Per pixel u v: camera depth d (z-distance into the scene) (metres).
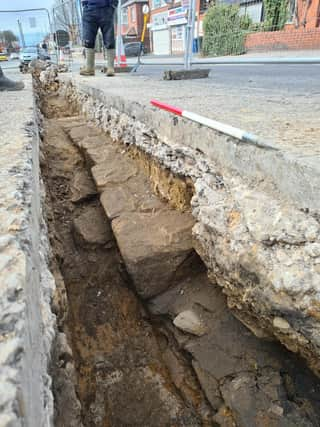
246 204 1.37
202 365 1.54
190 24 5.02
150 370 1.71
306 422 1.24
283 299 1.13
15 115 2.54
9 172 1.29
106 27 5.74
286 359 1.39
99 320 1.99
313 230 1.10
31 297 0.76
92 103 4.20
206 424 1.42
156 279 1.85
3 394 0.51
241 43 11.75
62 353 1.21
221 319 1.62
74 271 2.29
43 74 8.62
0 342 0.59
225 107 2.35
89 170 3.19
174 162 2.04
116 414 1.54
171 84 4.23
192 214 1.84
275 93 3.10
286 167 1.21
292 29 10.38
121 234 2.02
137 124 2.68
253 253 1.26
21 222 0.93
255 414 1.31
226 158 1.59
